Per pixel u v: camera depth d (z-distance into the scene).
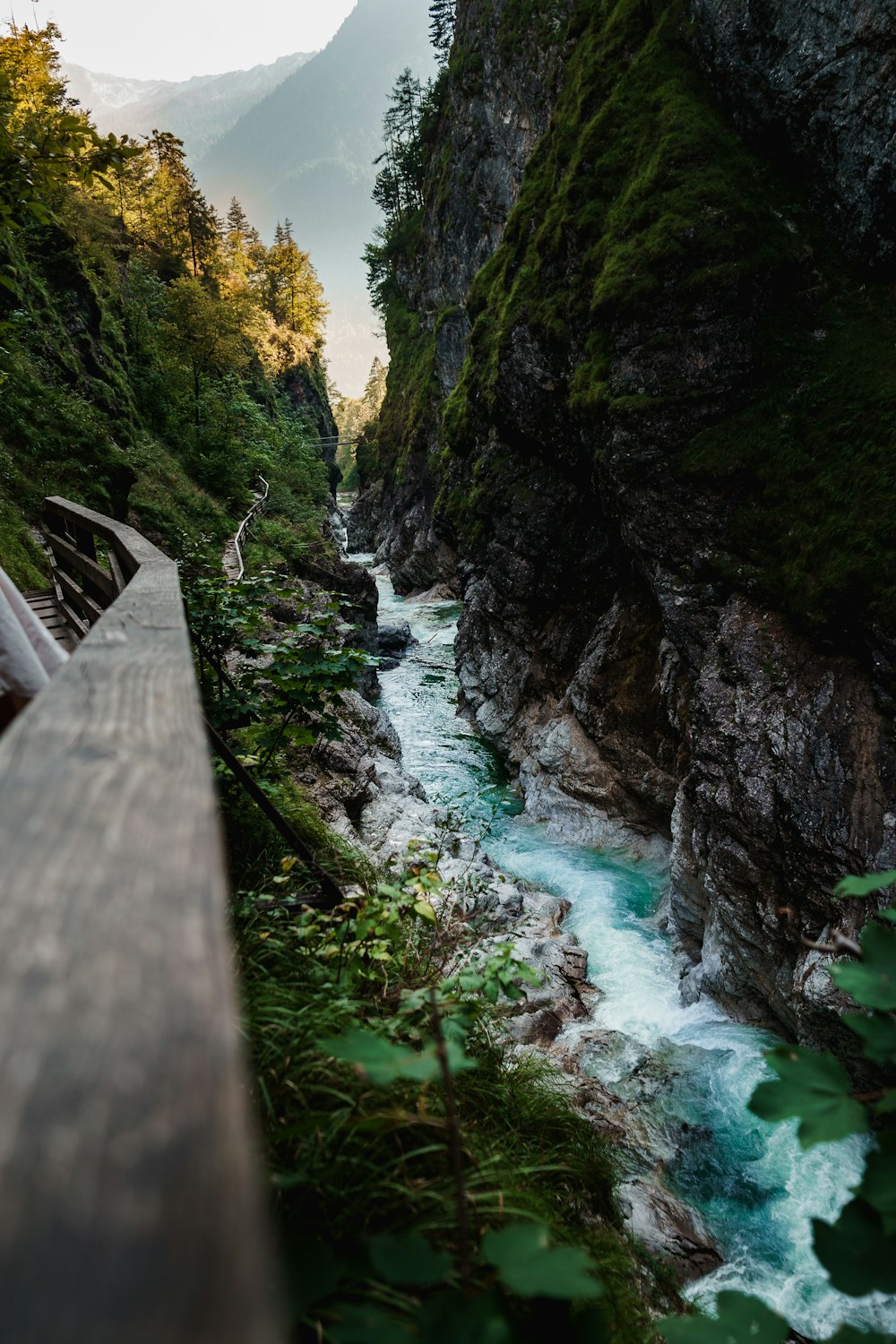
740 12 9.61
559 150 13.77
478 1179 1.67
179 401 30.17
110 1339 0.26
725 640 8.12
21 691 1.92
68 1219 0.30
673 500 9.06
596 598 13.09
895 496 7.12
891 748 6.49
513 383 13.15
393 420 51.28
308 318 81.69
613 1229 3.00
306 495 38.62
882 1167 0.78
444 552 34.19
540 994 7.05
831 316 8.80
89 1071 0.37
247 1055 1.83
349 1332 0.71
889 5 7.93
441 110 40.34
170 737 0.81
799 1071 0.88
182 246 55.97
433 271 43.53
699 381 9.07
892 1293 0.72
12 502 11.52
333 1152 1.57
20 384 14.61
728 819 7.34
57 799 0.66
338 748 8.55
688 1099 6.04
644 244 9.61
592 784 11.58
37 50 21.45
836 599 7.09
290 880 3.59
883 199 8.29
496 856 10.95
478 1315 0.71
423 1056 0.94
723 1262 4.58
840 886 1.01
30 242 20.59
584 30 14.25
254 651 5.07
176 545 16.22
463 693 17.39
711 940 7.60
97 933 0.47
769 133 9.59
